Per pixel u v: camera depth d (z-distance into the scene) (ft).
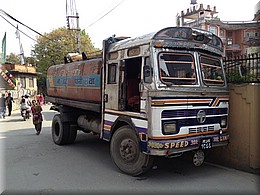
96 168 19.88
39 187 16.31
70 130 27.94
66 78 27.58
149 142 15.35
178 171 18.71
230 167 19.26
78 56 28.43
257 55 19.15
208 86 17.43
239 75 20.01
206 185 16.14
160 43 15.98
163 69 15.87
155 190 15.48
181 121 15.79
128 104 18.76
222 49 19.49
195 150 16.69
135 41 17.28
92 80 22.30
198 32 17.25
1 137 34.04
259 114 17.57
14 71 106.52
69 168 19.99
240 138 18.51
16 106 90.02
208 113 17.08
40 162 21.75
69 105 26.94
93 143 29.27
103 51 20.20
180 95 15.78
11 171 19.40
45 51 123.24
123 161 18.06
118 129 18.61
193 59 17.22
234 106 18.84
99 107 21.29
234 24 117.60
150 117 15.37
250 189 15.46
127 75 19.49
